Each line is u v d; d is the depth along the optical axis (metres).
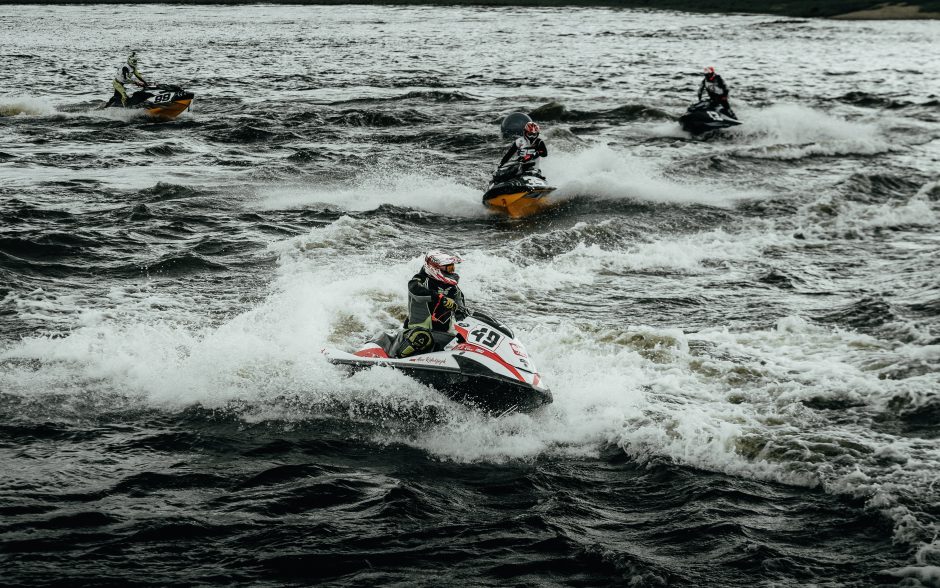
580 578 5.95
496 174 17.98
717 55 54.50
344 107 31.89
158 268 13.05
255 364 9.25
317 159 22.56
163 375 8.99
